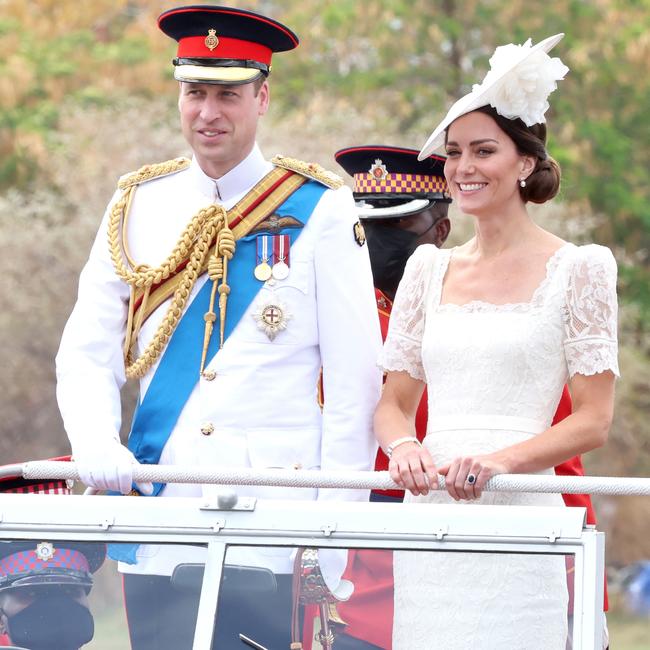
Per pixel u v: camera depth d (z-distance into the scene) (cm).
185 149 7925
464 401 1506
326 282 1623
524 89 1512
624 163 8369
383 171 1956
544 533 1197
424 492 1421
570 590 1196
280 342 1609
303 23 8794
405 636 1265
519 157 1525
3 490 1499
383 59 8631
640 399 7631
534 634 1251
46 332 7581
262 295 1612
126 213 1664
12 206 7731
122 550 1243
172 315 1617
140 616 1234
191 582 1228
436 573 1266
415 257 1583
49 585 1249
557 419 1705
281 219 1630
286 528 1232
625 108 8712
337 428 1602
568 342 1488
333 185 1652
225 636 1218
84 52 8850
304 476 1362
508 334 1495
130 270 1636
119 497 1264
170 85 8619
